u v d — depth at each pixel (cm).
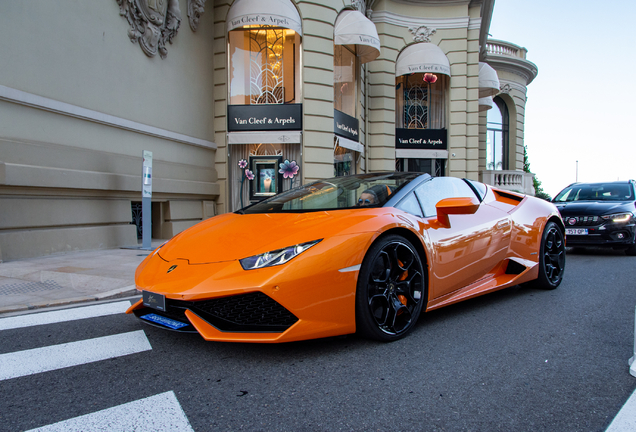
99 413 154
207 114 933
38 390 173
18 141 502
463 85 1334
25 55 514
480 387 176
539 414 154
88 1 607
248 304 195
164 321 219
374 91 1302
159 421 148
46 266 454
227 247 219
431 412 155
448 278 269
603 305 314
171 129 805
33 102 519
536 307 308
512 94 1895
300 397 166
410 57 1291
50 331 251
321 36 955
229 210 958
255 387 175
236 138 941
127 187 664
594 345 228
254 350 217
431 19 1326
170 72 801
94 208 613
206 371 191
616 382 181
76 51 588
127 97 686
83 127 601
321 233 213
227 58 948
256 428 144
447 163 1357
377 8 1289
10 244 490
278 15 906
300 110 941
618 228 593
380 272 228
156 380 182
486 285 308
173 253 237
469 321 271
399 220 240
